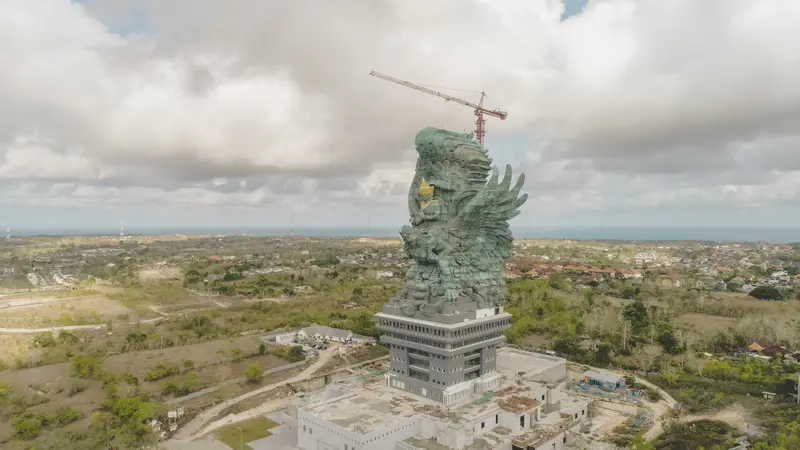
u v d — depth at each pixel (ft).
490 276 544.21
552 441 449.89
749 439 454.81
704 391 573.74
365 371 642.22
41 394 553.64
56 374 606.55
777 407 515.91
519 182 550.36
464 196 531.50
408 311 514.27
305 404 505.66
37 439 461.37
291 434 496.23
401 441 437.99
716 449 428.15
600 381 613.11
